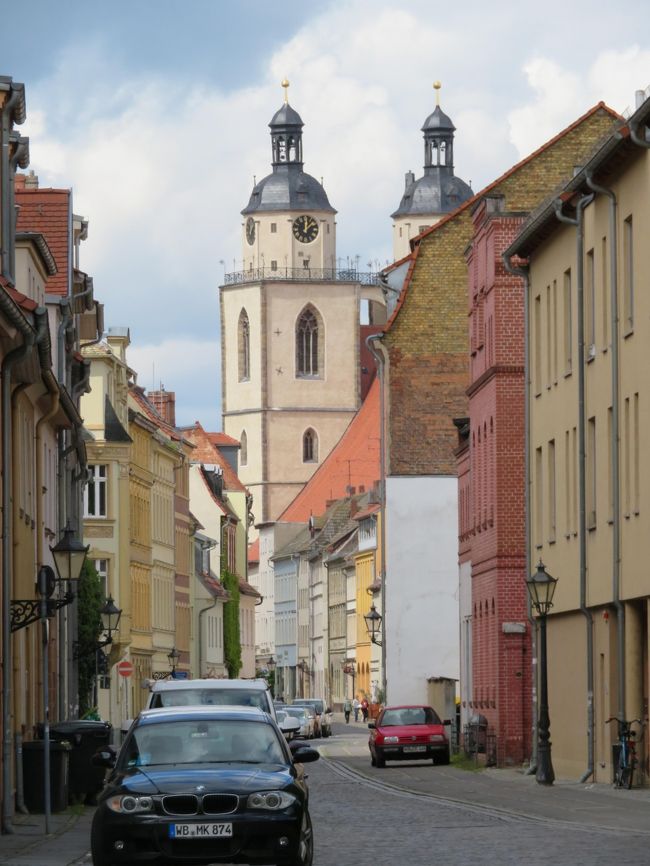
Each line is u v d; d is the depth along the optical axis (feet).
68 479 235.61
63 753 143.64
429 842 115.03
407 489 334.65
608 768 184.96
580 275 192.85
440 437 334.65
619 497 177.58
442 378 334.44
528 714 236.43
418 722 264.72
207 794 86.17
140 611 428.97
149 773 88.63
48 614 128.36
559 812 143.33
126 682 399.24
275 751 92.32
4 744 128.26
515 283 237.45
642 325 169.58
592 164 179.63
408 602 334.44
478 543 256.11
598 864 97.04
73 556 135.85
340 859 104.12
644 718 175.22
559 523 207.00
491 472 242.78
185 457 501.15
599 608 188.96
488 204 240.94
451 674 333.42
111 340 415.64
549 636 214.90
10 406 136.98
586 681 193.36
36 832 125.80
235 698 123.44
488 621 247.29
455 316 334.85
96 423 383.45
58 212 222.48
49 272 196.54
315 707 458.09
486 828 126.52
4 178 149.89
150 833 85.46
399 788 192.03
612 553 180.45
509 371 237.45
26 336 131.23
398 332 335.26
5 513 131.44
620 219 177.88
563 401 204.74
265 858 86.02
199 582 540.11
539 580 183.62
